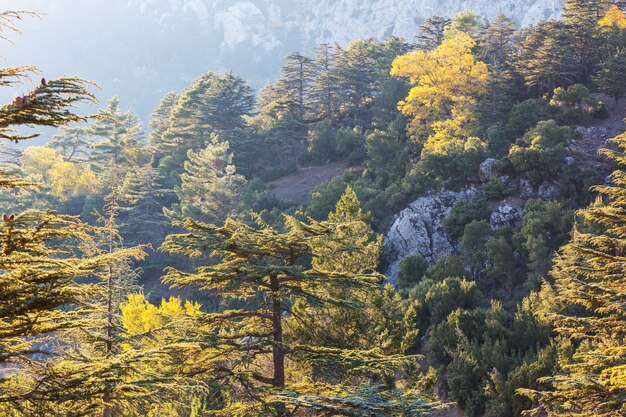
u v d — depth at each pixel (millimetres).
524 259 48000
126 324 28000
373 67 107125
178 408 18500
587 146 61375
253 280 17391
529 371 29547
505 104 73812
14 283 7637
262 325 18875
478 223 51156
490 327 35656
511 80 78625
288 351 16812
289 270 16750
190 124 98312
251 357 16891
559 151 56594
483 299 41531
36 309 7750
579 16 85000
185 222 17391
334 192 62875
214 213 69375
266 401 15539
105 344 16891
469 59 77688
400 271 50156
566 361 26828
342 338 22375
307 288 19219
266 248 17312
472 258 49469
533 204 52250
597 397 14586
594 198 53812
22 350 8000
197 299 57531
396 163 68875
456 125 70625
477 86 77500
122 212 80125
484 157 60906
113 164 91250
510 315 39625
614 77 71375
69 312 8812
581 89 68000
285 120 92312
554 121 61312
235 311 17688
